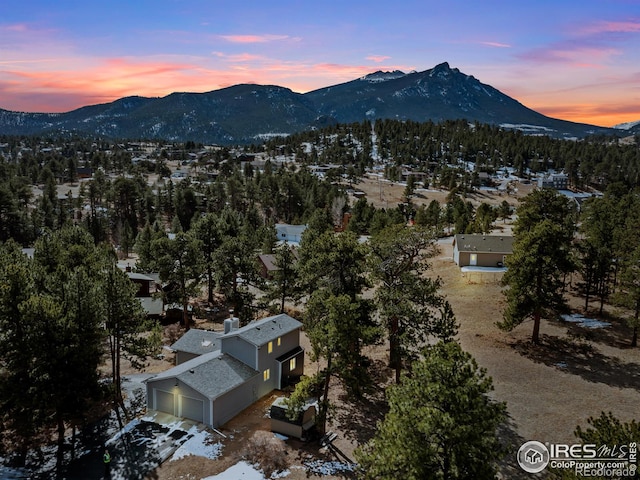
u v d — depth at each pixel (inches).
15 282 1085.8
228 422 1205.7
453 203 4638.3
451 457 619.5
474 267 2476.6
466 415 630.5
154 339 1389.0
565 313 1796.3
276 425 1146.0
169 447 1082.1
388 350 1630.2
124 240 3762.3
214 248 2337.6
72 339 1087.6
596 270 1798.7
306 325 1412.4
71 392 1057.5
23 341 1053.8
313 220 3211.1
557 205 2111.2
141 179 6525.6
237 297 2044.8
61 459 1042.1
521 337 1624.0
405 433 647.8
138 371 1534.2
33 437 1138.0
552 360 1444.4
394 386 734.5
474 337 1643.7
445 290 2183.8
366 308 1380.4
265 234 3329.2
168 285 2063.2
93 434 1146.7
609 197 3346.5
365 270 1505.9
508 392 1266.0
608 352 1480.1
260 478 965.2
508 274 1560.0
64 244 2215.8
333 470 989.8
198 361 1325.0
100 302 1231.5
